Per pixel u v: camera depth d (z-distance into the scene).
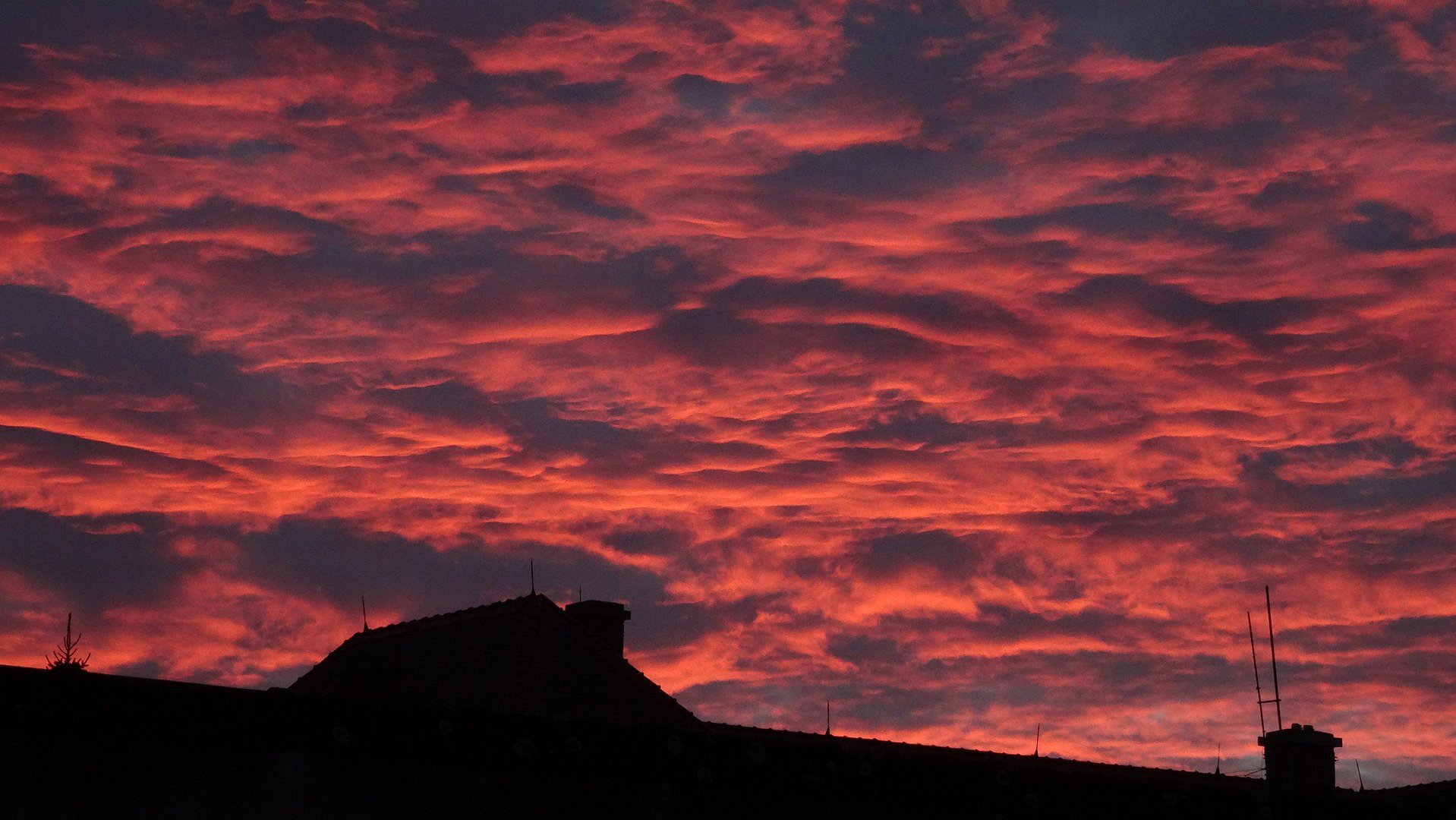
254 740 25.02
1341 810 36.53
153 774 23.97
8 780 22.91
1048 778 33.25
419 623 60.06
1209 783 62.16
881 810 30.92
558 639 55.31
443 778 26.44
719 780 29.23
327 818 25.16
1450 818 37.50
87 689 24.17
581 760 27.94
